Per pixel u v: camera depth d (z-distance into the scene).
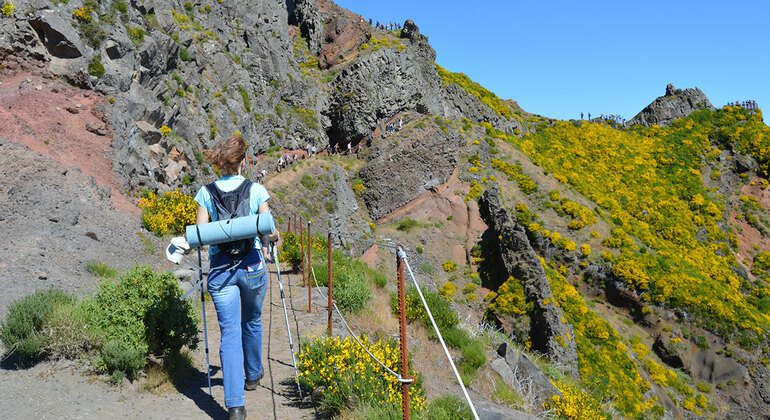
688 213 61.81
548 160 63.78
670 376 38.78
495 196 50.84
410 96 60.47
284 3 59.34
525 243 42.94
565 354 35.62
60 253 10.27
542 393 13.21
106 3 24.53
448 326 12.77
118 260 11.77
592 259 46.88
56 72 21.16
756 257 59.88
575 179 59.50
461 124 62.94
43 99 19.62
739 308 42.75
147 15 28.30
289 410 4.63
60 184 14.17
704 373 40.06
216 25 45.41
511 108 82.50
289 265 14.78
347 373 5.01
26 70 20.73
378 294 12.77
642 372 38.84
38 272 8.55
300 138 53.31
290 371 5.89
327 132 58.50
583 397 14.47
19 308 5.05
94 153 19.25
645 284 44.28
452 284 45.12
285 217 42.72
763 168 69.12
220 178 3.93
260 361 4.71
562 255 47.44
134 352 4.77
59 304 5.29
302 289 11.32
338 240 45.16
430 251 49.16
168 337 5.36
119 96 22.62
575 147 71.31
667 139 74.38
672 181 67.12
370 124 56.84
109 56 23.17
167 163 24.80
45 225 11.43
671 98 80.44
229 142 3.95
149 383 4.70
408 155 54.38
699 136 73.94
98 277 9.76
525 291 40.41
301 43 63.62
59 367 4.71
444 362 11.01
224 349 3.75
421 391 5.57
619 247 48.31
